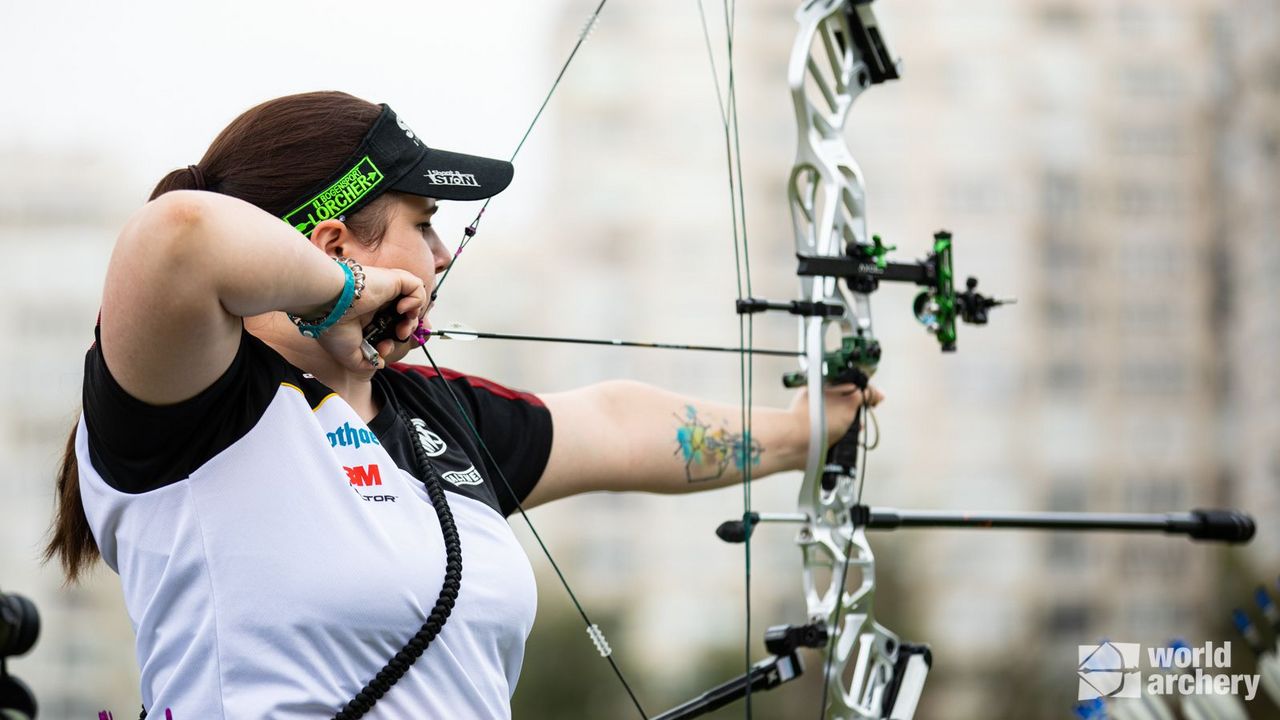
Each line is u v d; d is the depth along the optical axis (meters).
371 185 4.43
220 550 4.03
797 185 6.65
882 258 6.54
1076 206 83.81
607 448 5.66
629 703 30.00
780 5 73.44
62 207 59.12
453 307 50.94
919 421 72.75
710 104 76.00
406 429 4.55
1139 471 77.25
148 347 3.75
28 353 55.09
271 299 3.89
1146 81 85.19
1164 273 82.31
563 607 29.89
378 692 4.12
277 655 4.04
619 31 78.19
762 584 43.34
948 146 84.06
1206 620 50.09
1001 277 82.12
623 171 76.38
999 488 74.12
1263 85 84.25
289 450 4.12
